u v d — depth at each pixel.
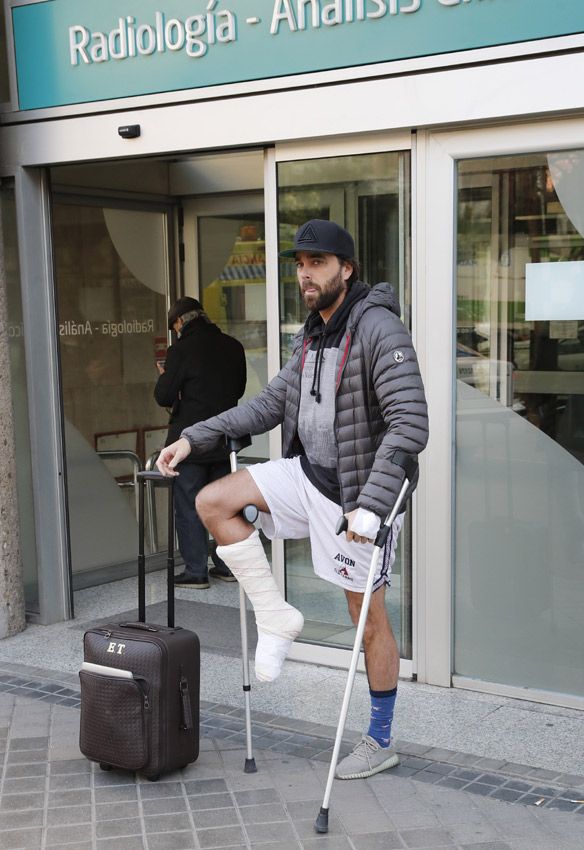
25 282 5.62
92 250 6.54
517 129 4.21
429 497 4.59
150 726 3.72
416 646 4.73
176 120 4.98
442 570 4.61
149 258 6.91
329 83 4.53
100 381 6.66
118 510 6.80
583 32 3.92
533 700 4.50
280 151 4.81
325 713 4.43
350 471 3.56
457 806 3.58
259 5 4.63
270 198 4.88
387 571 3.68
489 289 4.41
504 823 3.45
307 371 3.68
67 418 6.48
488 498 4.52
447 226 4.42
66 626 5.80
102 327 6.65
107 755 3.78
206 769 3.90
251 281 6.91
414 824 3.46
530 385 4.37
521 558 4.48
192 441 3.79
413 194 4.48
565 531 4.38
